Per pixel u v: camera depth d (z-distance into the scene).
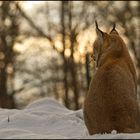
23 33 60.88
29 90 59.44
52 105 20.48
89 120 12.62
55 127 16.81
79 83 57.12
